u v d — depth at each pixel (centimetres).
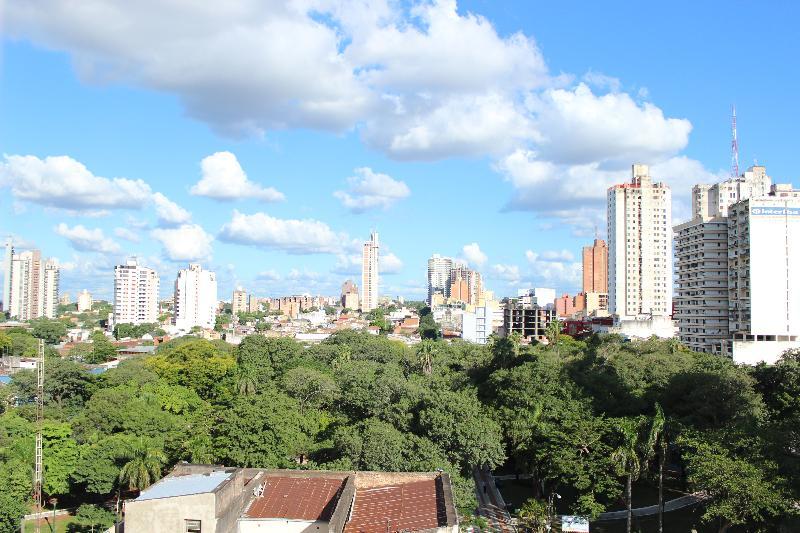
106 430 9325
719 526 6825
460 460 7938
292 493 6125
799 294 15575
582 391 9319
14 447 8450
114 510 8156
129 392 10206
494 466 8056
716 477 6153
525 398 9044
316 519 5691
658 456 8138
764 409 8762
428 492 6025
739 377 9019
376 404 9075
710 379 8781
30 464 8162
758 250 15712
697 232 17725
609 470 7412
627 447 7012
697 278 17625
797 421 6988
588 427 7669
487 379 11344
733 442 6750
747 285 15888
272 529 5591
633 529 7531
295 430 8750
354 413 9756
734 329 16525
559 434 7731
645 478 8231
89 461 8206
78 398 12206
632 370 11050
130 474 7650
